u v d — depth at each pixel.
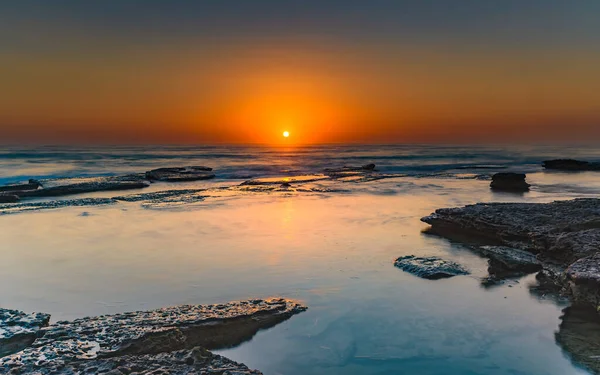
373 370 5.66
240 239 13.17
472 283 8.94
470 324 6.99
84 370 5.11
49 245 12.40
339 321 7.13
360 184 31.81
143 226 15.39
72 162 57.12
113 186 28.27
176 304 7.89
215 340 6.39
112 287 8.78
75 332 6.17
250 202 22.06
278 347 6.30
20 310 7.61
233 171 46.34
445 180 34.44
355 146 151.12
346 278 9.31
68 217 17.34
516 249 11.16
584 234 10.13
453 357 5.95
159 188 29.53
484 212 13.77
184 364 5.36
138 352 5.79
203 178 36.66
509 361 5.81
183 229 14.82
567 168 44.62
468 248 11.95
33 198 24.47
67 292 8.51
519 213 13.43
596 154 78.88
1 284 8.96
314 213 18.28
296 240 13.00
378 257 11.00
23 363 5.23
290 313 7.36
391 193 25.91
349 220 16.52
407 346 6.28
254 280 9.21
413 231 14.34
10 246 12.26
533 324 6.96
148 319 6.71
